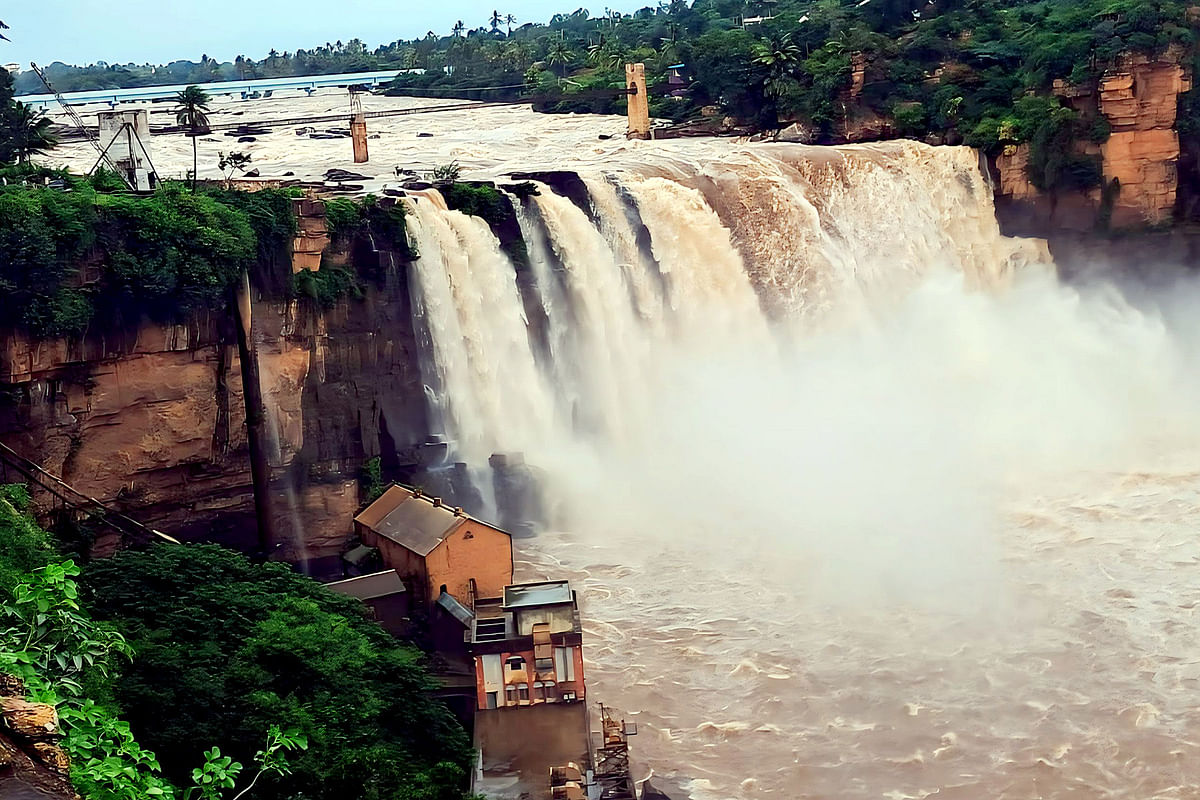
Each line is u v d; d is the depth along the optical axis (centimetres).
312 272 8625
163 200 7925
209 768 3428
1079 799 5975
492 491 9356
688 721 6681
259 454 8431
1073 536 8931
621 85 19362
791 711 6762
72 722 3166
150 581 6091
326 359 8862
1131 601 7900
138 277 7600
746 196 12050
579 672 6353
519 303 10106
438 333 9475
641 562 8706
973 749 6381
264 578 6506
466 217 9831
